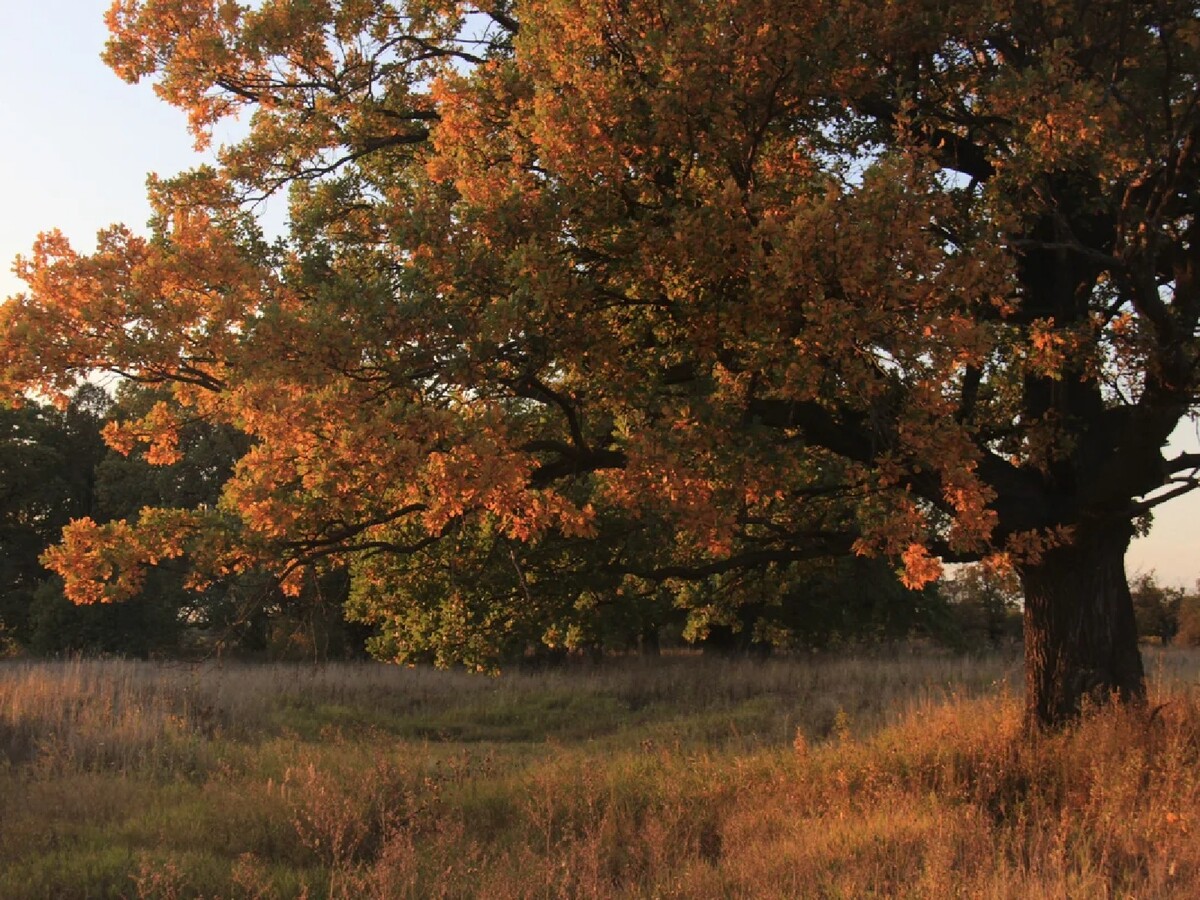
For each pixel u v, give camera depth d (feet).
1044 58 23.70
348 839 26.40
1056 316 28.78
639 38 25.99
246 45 33.45
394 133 35.94
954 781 27.30
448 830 26.08
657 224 25.81
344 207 34.37
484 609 37.65
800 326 23.18
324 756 38.68
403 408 21.56
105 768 35.78
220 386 26.86
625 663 95.55
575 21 26.12
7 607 145.38
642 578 36.86
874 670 71.51
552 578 37.09
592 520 24.94
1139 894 18.57
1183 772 24.52
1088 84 23.24
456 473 21.26
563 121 24.44
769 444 24.70
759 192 24.80
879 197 21.47
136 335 25.23
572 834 25.03
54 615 118.52
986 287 22.27
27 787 32.14
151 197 33.86
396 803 29.37
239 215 34.14
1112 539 30.40
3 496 151.74
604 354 25.20
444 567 37.19
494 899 20.30
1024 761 27.66
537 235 24.62
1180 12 25.76
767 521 31.04
